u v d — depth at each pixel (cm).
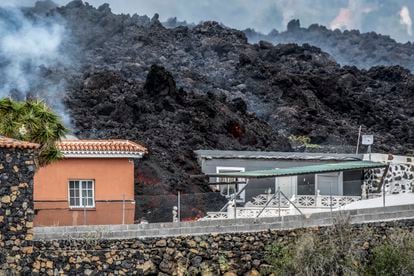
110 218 6844
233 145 11750
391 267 5872
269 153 8950
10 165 5625
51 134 6247
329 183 7975
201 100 12575
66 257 5734
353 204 7375
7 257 5606
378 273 5850
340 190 7981
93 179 6906
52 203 6775
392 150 12331
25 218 5650
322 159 8500
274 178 7881
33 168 5684
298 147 12600
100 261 5772
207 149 11038
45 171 6844
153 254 5822
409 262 5869
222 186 8769
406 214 6100
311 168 7644
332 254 5794
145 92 12631
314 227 5975
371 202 7325
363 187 8112
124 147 6962
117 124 11725
